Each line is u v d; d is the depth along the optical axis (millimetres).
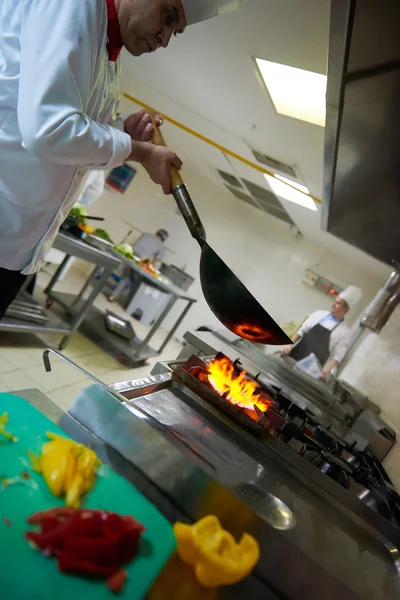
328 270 4949
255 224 5375
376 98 882
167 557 591
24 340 2760
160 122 1193
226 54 2057
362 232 1709
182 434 1012
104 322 3641
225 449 1069
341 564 823
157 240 5559
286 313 5062
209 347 1973
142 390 1150
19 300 2836
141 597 523
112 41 954
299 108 2076
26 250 1116
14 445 661
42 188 988
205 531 646
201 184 5555
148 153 1033
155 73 2996
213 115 3010
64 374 892
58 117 802
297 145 2488
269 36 1697
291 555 736
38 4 823
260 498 909
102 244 3094
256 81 2115
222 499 725
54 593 480
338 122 1041
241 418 1261
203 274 1078
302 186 3174
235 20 1717
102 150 904
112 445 775
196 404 1252
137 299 5156
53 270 5020
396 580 885
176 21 947
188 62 2424
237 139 3125
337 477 1312
